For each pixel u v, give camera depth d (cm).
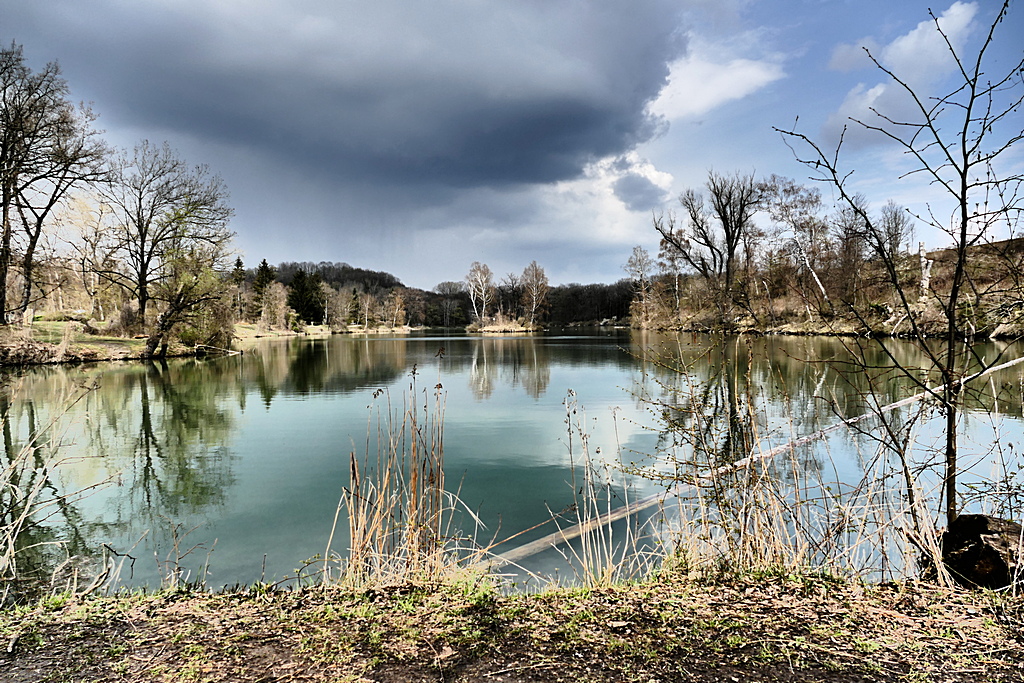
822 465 734
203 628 292
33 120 2364
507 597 337
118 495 746
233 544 577
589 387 1739
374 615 309
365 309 8338
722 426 557
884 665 240
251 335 6141
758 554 404
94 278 2755
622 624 288
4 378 1783
